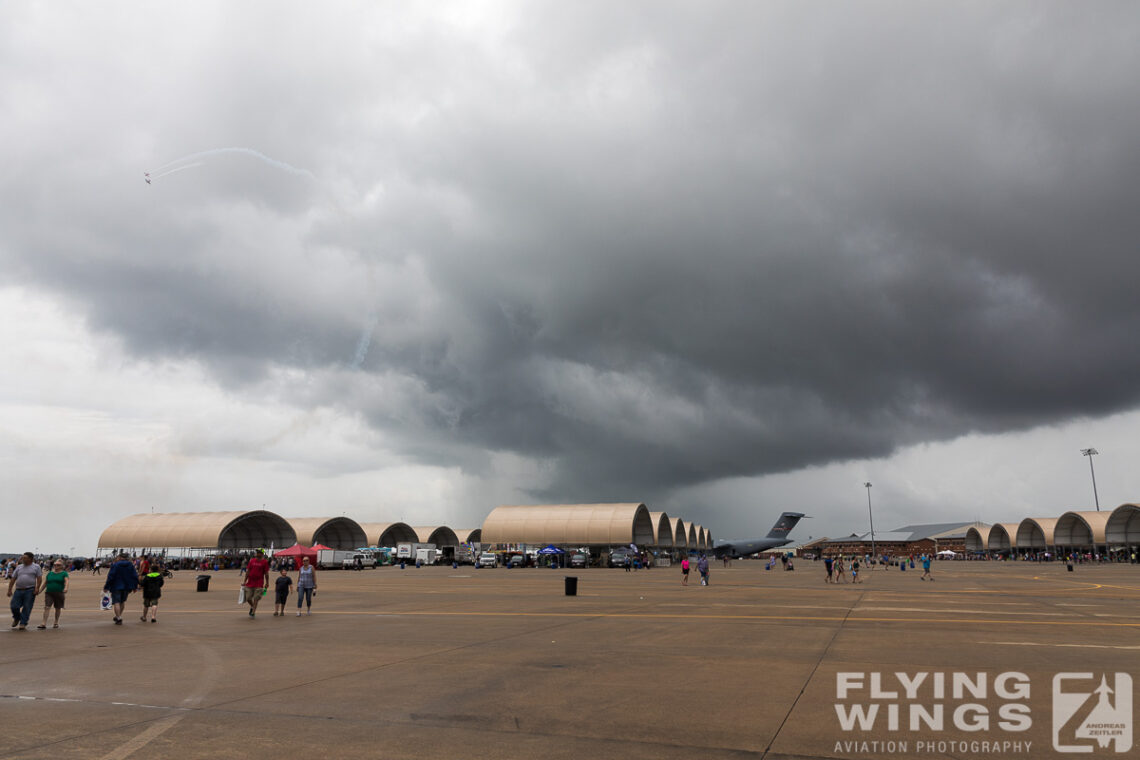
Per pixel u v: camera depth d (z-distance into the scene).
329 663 11.60
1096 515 111.50
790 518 147.75
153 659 12.05
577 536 93.81
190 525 90.94
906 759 6.38
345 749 6.55
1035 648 13.16
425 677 10.27
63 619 19.91
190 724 7.48
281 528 97.69
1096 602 26.19
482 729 7.29
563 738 6.95
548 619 19.42
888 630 16.36
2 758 6.24
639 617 19.94
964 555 165.25
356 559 75.19
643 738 6.95
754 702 8.57
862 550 185.38
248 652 12.92
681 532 118.31
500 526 97.81
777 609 22.75
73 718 7.74
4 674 10.55
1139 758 6.48
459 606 24.45
